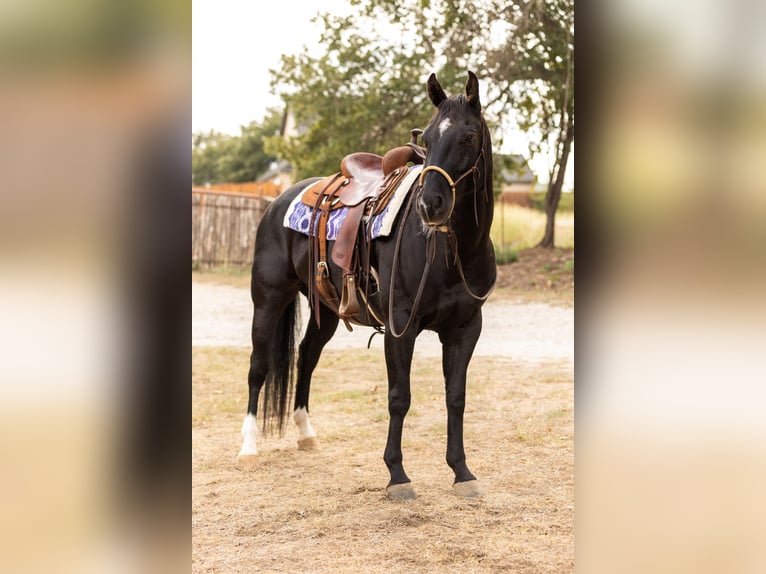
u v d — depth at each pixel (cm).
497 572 248
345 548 274
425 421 478
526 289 1036
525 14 1034
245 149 3491
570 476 360
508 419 474
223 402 541
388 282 344
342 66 1170
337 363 680
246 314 965
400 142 1173
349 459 405
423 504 326
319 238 389
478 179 312
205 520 308
